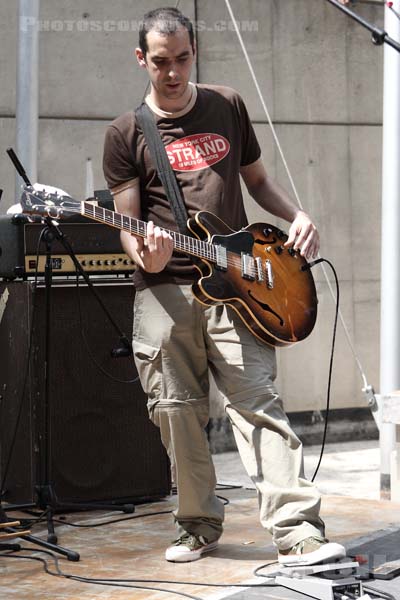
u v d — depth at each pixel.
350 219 13.14
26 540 6.83
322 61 12.95
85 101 11.45
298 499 5.82
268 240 6.26
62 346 7.88
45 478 7.26
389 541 6.61
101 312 8.02
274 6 12.59
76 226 7.82
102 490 8.03
